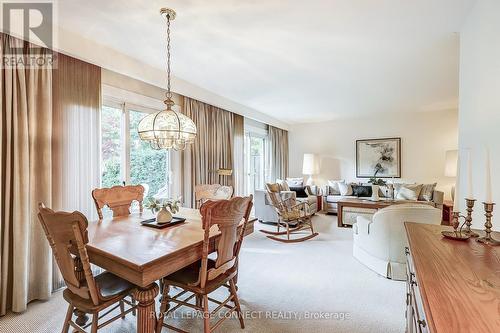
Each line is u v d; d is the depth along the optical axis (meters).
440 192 5.21
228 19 2.16
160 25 2.26
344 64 3.15
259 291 2.41
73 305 1.48
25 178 2.10
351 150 6.80
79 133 2.57
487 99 1.71
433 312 0.68
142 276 1.29
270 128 6.74
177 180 3.93
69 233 1.36
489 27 1.69
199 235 1.76
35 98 2.21
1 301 2.02
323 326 1.90
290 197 4.26
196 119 4.14
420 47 2.69
